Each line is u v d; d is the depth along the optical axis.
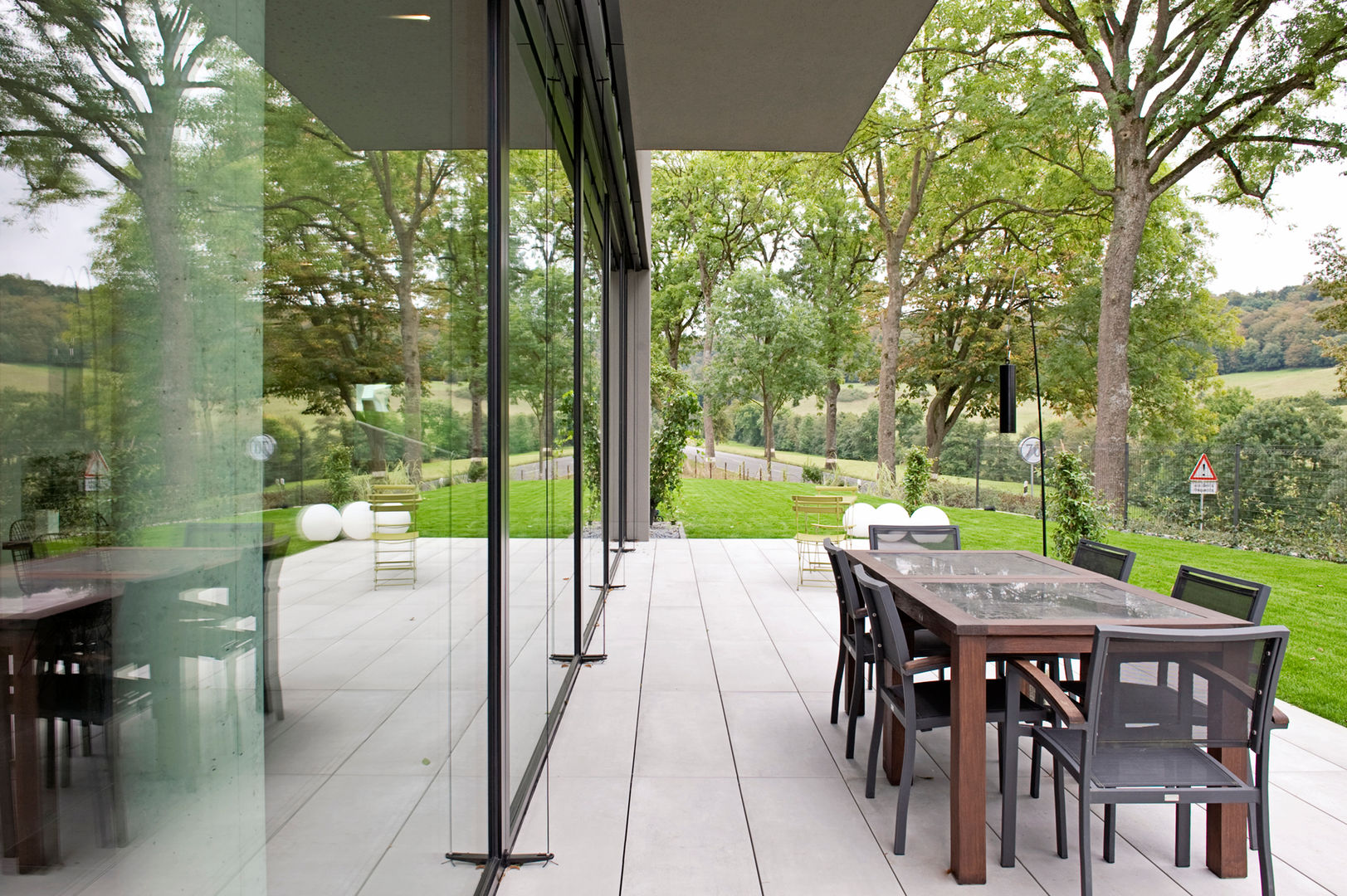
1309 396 16.16
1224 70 13.18
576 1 3.54
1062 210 17.52
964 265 20.28
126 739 0.61
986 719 2.45
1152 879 2.37
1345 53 12.23
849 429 23.23
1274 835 2.66
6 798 0.49
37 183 0.49
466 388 1.85
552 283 3.46
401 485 1.30
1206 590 2.81
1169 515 12.09
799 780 3.02
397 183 1.29
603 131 5.41
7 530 0.48
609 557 7.09
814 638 5.12
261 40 0.80
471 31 1.91
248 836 0.82
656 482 10.78
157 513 0.64
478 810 2.07
